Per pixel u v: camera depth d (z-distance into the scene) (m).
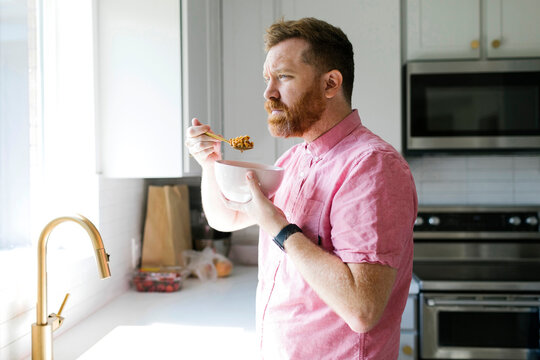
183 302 1.70
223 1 2.25
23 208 1.39
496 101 2.23
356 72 2.23
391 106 2.23
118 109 1.66
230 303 1.68
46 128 1.58
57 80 1.60
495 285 1.98
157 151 1.65
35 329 1.03
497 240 2.43
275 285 0.98
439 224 2.43
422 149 2.27
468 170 2.62
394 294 0.91
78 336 1.33
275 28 0.93
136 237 1.99
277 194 1.09
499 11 2.24
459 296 1.99
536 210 2.40
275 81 0.93
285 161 1.16
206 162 1.08
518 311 1.96
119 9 1.65
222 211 1.13
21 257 1.28
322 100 0.93
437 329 2.00
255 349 1.22
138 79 1.66
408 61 2.27
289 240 0.82
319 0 2.22
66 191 1.61
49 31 1.58
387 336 0.90
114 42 1.66
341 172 0.88
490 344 1.99
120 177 1.67
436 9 2.26
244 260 2.41
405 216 0.81
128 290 1.88
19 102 1.38
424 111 2.25
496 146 2.23
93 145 1.61
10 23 1.33
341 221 0.82
